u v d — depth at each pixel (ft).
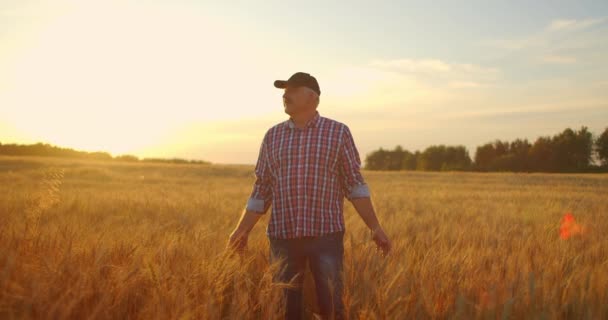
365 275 9.93
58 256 9.29
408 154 400.47
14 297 7.52
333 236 9.51
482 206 42.65
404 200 49.52
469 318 8.42
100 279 8.63
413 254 12.57
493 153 357.20
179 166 170.50
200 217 25.61
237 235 10.44
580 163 319.68
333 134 9.57
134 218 22.88
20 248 9.80
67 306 7.55
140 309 8.21
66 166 142.51
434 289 9.47
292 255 9.57
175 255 10.61
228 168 166.91
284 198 9.57
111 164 164.45
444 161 370.32
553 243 16.21
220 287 8.70
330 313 9.20
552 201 49.29
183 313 7.66
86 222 19.63
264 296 8.75
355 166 9.75
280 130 9.93
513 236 20.51
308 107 9.58
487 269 12.39
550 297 9.11
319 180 9.45
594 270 10.74
